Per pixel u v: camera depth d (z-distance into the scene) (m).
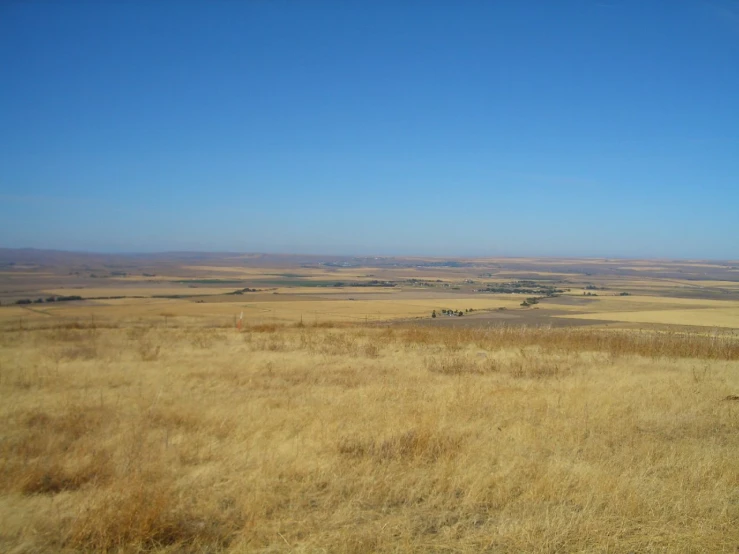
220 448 6.88
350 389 11.28
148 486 5.40
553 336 23.89
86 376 12.50
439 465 6.21
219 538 4.61
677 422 8.59
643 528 4.83
